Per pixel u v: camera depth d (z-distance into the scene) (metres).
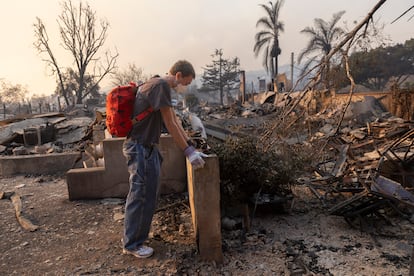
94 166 6.22
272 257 3.22
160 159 3.31
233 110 23.58
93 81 45.81
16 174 6.97
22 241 3.69
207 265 3.04
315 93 11.67
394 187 3.97
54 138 10.88
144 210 3.13
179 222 4.06
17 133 10.60
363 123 12.70
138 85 3.20
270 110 21.06
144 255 3.18
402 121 10.41
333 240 3.61
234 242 3.54
